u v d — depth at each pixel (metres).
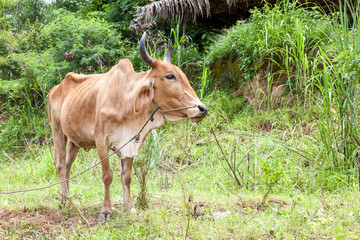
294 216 4.02
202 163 7.10
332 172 5.80
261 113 8.25
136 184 6.35
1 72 12.55
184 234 3.67
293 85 8.37
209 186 5.96
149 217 4.18
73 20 10.61
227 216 4.15
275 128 7.86
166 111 4.43
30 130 10.20
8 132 10.23
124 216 4.36
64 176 5.22
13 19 16.92
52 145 9.30
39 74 10.64
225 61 9.52
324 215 4.12
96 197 5.57
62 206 4.98
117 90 4.41
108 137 4.41
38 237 3.80
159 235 3.74
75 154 5.27
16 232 3.93
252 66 8.98
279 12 8.95
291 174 5.99
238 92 9.12
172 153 7.48
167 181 6.07
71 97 4.96
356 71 4.73
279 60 8.57
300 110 7.90
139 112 4.25
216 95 9.23
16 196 5.71
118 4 13.85
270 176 4.99
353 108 5.92
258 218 4.09
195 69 9.81
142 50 4.27
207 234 3.72
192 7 10.80
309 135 6.90
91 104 4.59
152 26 11.29
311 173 5.86
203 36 12.09
